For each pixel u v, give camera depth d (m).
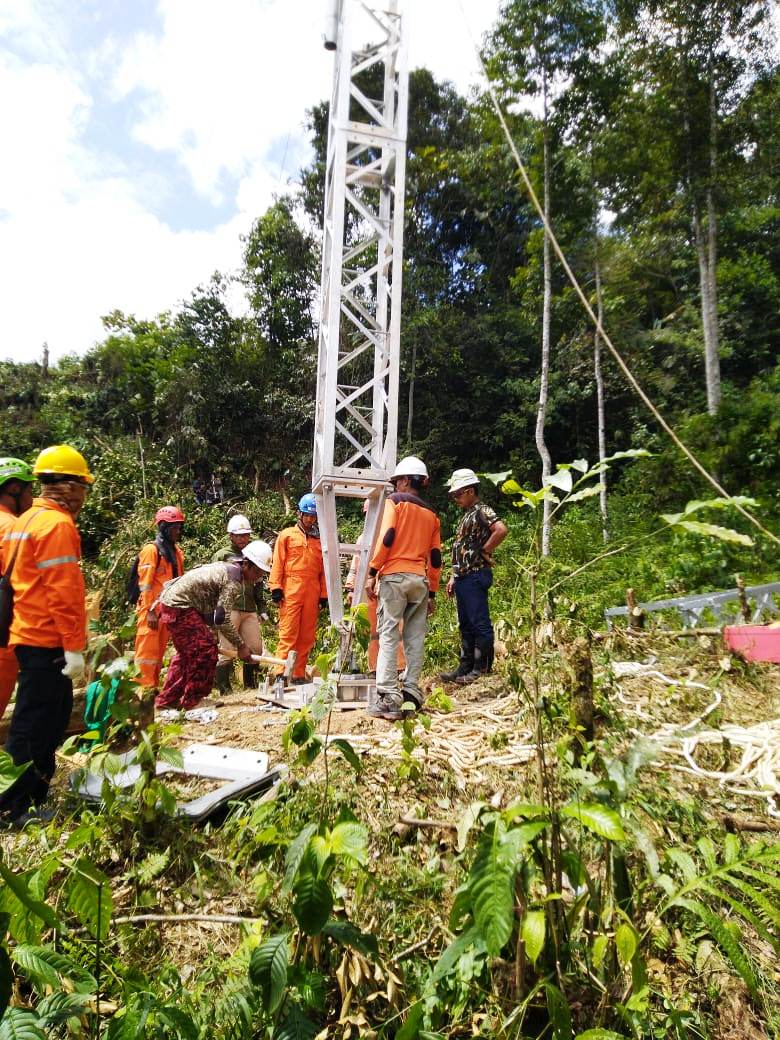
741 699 4.64
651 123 14.58
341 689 5.05
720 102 14.78
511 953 1.89
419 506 4.89
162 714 4.72
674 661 5.40
